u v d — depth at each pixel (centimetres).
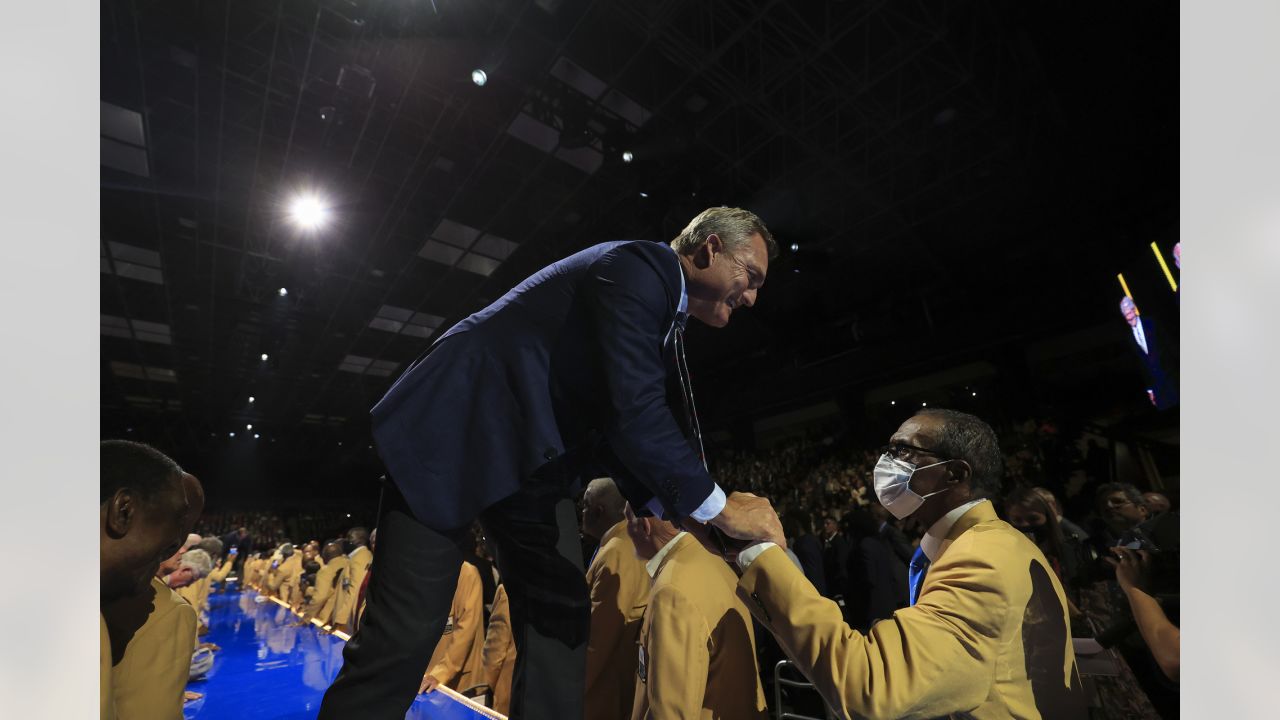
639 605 257
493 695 359
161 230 1337
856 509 482
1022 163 1016
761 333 1731
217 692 429
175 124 1061
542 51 945
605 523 271
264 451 3042
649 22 877
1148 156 891
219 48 924
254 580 1551
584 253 120
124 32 893
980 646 108
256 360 2078
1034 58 828
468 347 112
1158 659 155
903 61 891
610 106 1048
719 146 1094
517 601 116
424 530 105
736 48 937
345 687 99
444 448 107
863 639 110
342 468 3212
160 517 111
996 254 1222
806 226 1291
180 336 1875
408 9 888
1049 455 1086
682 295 121
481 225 1356
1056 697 117
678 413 123
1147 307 895
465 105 1023
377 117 1070
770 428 1908
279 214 1293
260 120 1061
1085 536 324
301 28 916
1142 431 1138
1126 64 793
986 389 1345
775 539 121
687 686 162
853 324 1526
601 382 108
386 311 1762
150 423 2698
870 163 1107
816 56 898
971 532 126
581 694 112
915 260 1348
